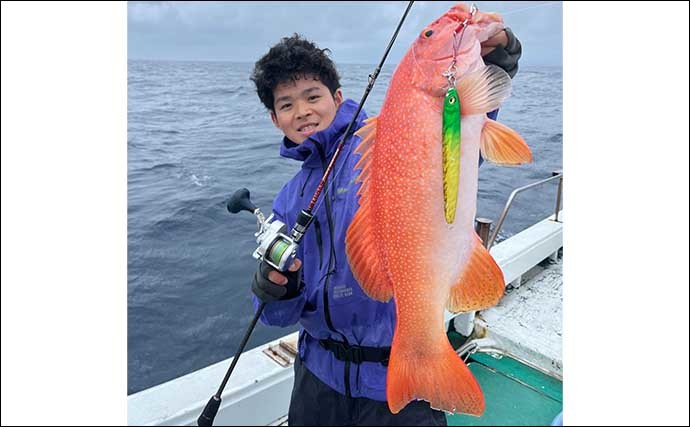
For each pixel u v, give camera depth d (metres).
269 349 2.00
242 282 2.59
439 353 1.08
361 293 1.30
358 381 1.34
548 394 1.37
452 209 0.92
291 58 1.33
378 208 1.06
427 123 0.95
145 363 2.25
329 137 1.36
